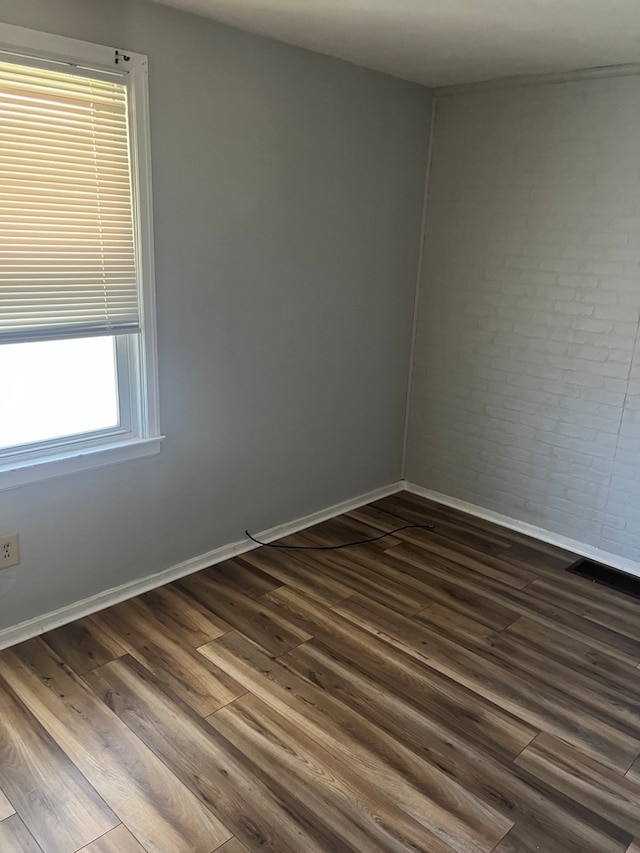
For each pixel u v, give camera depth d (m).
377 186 3.28
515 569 3.08
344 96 2.98
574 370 3.16
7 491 2.23
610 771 1.92
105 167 2.23
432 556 3.17
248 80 2.58
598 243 2.97
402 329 3.70
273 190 2.79
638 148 2.79
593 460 3.17
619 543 3.14
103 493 2.51
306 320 3.11
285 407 3.14
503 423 3.48
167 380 2.61
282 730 2.00
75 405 2.43
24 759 1.85
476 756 1.95
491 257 3.36
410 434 3.93
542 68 2.92
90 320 2.31
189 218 2.52
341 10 2.25
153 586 2.76
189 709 2.07
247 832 1.66
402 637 2.51
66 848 1.60
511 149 3.19
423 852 1.63
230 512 3.03
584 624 2.66
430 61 2.89
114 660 2.28
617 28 2.31
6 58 1.95
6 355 2.22
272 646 2.40
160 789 1.78
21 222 2.07
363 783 1.83
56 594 2.46
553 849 1.66
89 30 2.10
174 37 2.31
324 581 2.88
